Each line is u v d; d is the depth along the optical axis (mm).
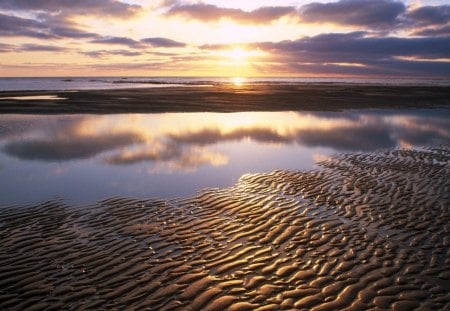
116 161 14094
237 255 6910
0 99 40500
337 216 8812
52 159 14438
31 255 6895
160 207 9367
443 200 9812
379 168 13141
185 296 5621
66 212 9055
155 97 45312
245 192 10547
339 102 40188
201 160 14289
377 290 5754
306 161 14180
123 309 5309
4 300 5527
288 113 30203
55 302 5480
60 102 37312
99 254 6934
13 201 9836
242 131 21094
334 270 6355
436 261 6660
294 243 7406
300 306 5367
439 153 15469
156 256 6863
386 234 7820
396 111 31641
